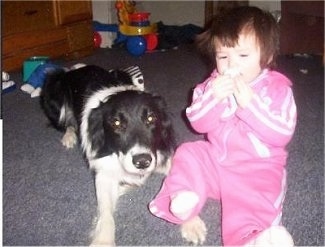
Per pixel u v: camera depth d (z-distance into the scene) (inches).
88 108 83.5
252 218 55.2
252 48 58.8
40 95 118.6
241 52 59.0
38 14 162.7
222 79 58.4
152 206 61.9
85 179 78.2
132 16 200.2
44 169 82.0
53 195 72.3
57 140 97.1
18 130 102.6
